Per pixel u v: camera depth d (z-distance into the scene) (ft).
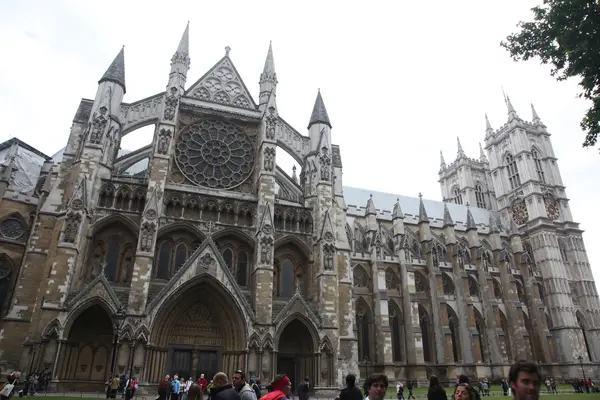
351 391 33.27
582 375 270.05
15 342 128.88
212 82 184.55
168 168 153.07
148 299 136.15
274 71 189.78
